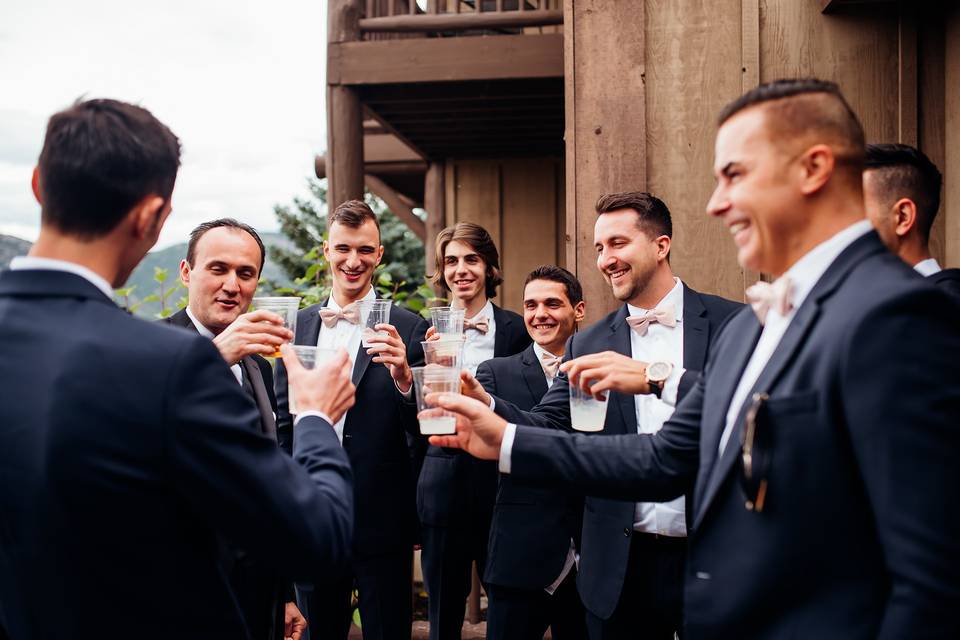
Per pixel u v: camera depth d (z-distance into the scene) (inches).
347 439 122.4
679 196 153.4
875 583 46.6
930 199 80.8
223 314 103.1
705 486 57.6
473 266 157.8
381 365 125.3
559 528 112.3
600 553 94.8
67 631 47.0
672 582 91.7
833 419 47.5
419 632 162.2
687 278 152.7
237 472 48.2
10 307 49.7
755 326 59.6
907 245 80.9
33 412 46.3
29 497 45.8
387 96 233.0
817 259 52.1
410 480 125.9
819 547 47.8
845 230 51.8
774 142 51.6
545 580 111.0
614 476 68.9
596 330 107.2
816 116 51.0
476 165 327.0
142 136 50.8
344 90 221.5
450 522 132.4
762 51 151.5
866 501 47.0
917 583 41.5
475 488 133.6
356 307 126.6
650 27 154.6
